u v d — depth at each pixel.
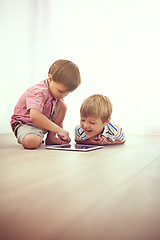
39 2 2.54
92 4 2.45
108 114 1.23
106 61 2.39
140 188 0.51
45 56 2.57
